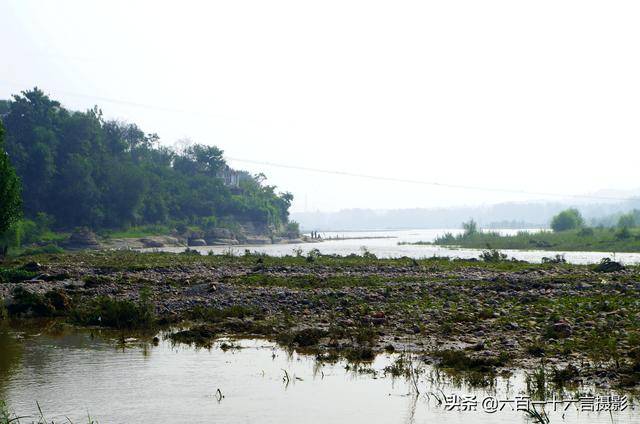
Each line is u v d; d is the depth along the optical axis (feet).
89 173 431.43
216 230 479.82
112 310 68.08
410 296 82.79
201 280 104.63
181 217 510.58
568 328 54.70
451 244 404.36
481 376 42.39
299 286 96.27
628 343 49.11
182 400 37.96
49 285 98.27
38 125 439.22
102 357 50.52
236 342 57.26
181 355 51.47
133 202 456.86
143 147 603.67
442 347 51.80
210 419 34.12
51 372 45.06
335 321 65.51
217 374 44.65
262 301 79.97
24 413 35.09
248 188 626.64
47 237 356.38
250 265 137.59
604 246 313.32
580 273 112.88
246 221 552.41
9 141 406.41
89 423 33.14
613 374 41.01
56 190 419.74
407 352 50.78
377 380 42.55
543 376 39.60
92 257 177.17
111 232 421.59
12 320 72.18
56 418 34.22
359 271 123.03
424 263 146.61
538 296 79.25
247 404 36.94
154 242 409.69
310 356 50.93
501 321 61.57
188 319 70.54
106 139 517.55
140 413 35.17
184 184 540.52
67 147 453.17
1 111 491.72
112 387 40.88
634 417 33.35
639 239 324.19
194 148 620.49
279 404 36.96
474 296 82.38
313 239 618.85
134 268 124.47
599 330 54.24
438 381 41.78
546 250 324.39
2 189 129.59
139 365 47.52
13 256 203.31
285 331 60.85
